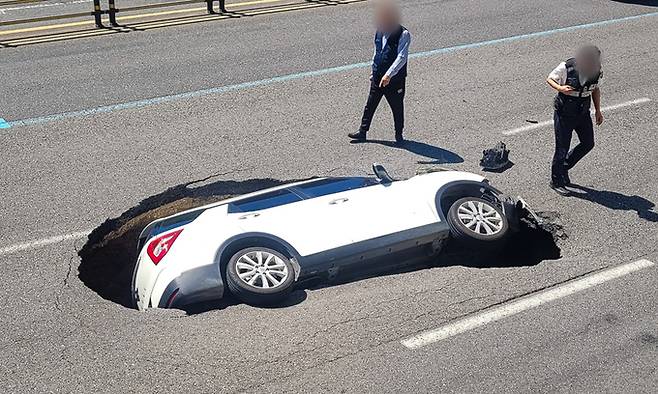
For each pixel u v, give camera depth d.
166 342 6.66
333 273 7.50
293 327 6.83
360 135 11.45
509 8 19.78
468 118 12.42
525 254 8.60
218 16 18.69
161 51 15.80
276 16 18.75
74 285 7.77
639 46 16.59
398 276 7.77
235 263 7.15
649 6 20.16
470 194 8.59
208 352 6.50
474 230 8.01
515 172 10.43
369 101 11.27
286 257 7.33
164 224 8.08
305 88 13.71
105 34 17.03
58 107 12.64
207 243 7.29
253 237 7.35
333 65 15.02
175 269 7.14
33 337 6.87
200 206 8.96
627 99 13.33
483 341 6.71
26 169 10.45
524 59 15.57
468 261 8.37
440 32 17.41
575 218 9.15
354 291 7.47
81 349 6.66
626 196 9.75
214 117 12.30
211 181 10.19
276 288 7.07
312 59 15.37
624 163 10.76
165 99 13.04
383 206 7.96
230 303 7.27
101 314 7.16
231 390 6.08
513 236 8.66
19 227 8.97
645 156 10.99
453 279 7.69
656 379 6.28
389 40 10.93
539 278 7.73
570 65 9.42
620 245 8.48
